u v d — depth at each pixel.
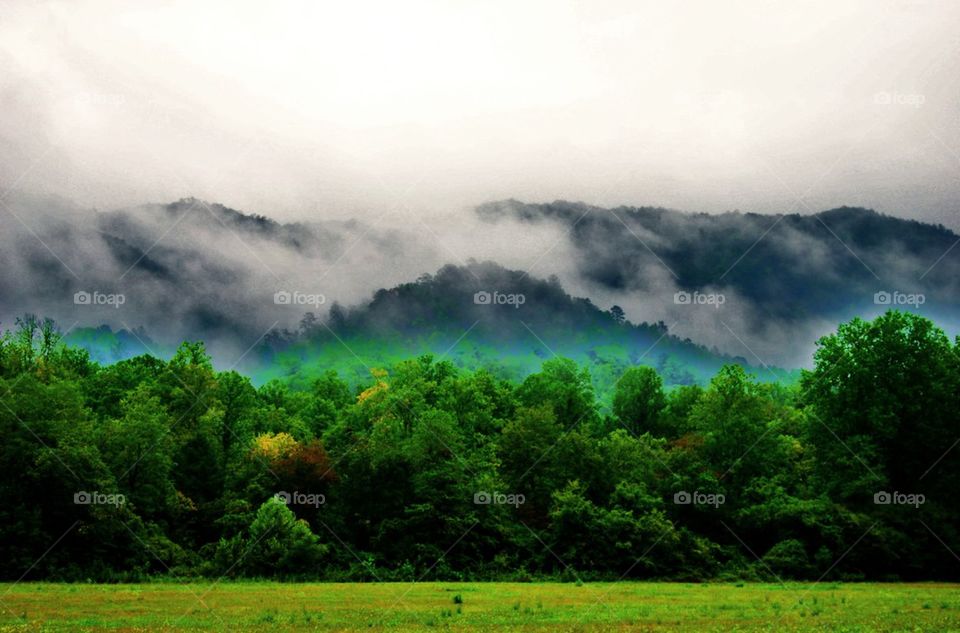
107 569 68.88
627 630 35.56
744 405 98.56
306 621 38.47
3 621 37.44
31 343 96.94
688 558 83.12
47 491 70.81
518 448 96.12
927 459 89.75
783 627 36.84
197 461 88.94
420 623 38.03
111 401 102.06
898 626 37.47
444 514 84.38
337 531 84.94
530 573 82.38
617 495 89.25
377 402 104.94
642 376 128.75
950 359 91.44
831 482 88.06
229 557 74.38
